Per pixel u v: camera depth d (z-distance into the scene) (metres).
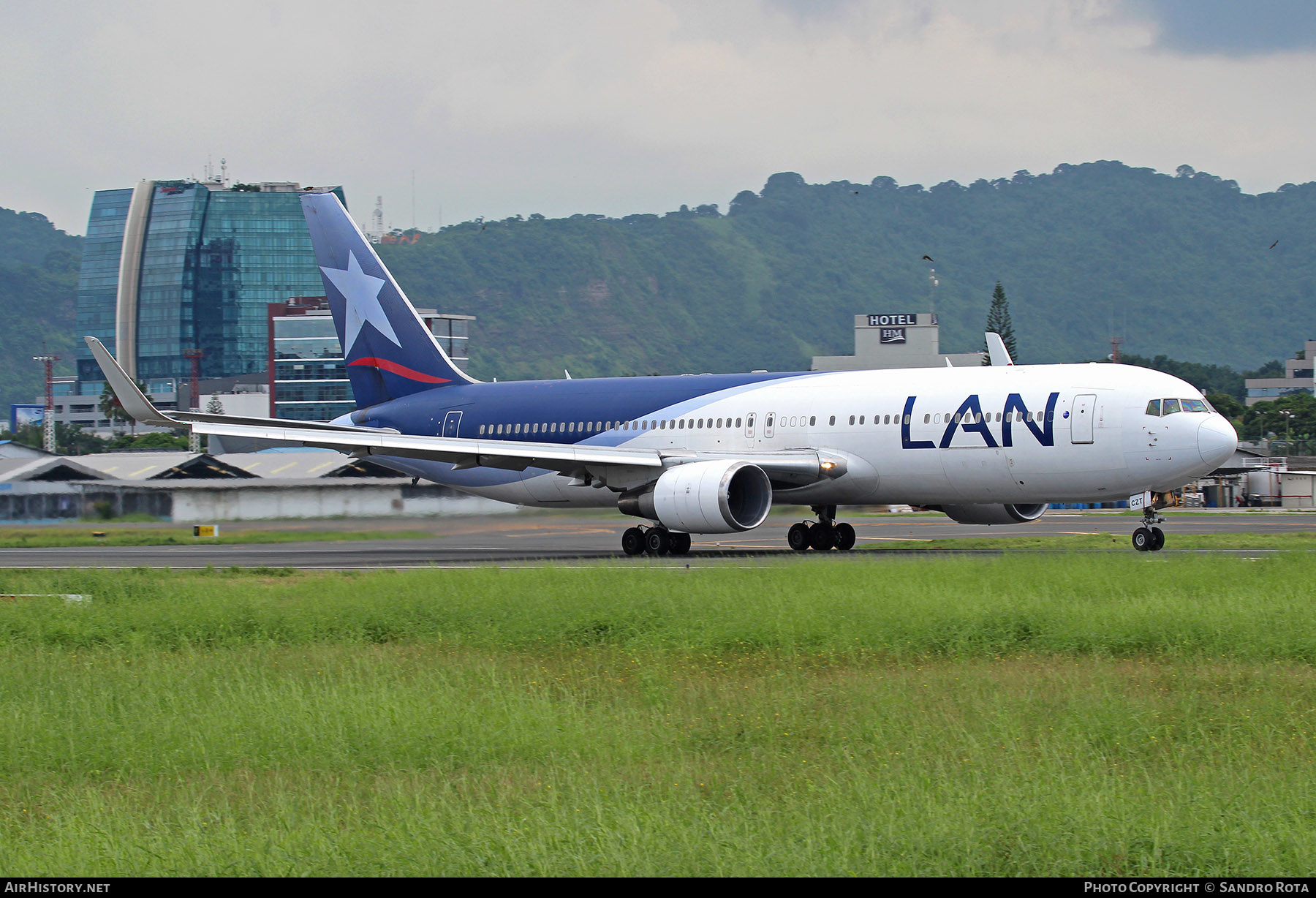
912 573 85.44
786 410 131.88
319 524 188.88
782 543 157.25
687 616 68.19
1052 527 193.75
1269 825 32.34
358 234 163.88
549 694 51.34
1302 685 50.50
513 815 34.78
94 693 54.28
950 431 120.94
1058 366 121.44
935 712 46.31
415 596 79.81
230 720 47.25
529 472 148.88
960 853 30.67
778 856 30.55
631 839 31.55
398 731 44.31
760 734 44.38
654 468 131.00
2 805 39.09
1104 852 30.95
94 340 120.12
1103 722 43.38
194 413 128.38
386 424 160.88
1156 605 66.88
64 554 161.75
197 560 143.75
